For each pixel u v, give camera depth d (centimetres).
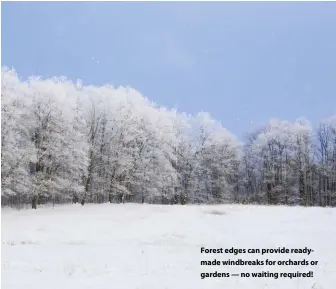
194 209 3725
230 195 6650
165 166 5491
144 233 2355
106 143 5084
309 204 6600
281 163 6675
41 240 2083
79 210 3794
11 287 923
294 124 6931
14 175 3878
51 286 936
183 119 6444
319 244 1834
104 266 1228
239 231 2328
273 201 6488
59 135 4141
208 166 6638
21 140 4225
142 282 996
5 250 1593
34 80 4544
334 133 6675
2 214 3459
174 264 1302
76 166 4284
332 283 1050
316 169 6656
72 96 5088
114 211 3691
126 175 5009
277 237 2066
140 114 5519
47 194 4106
